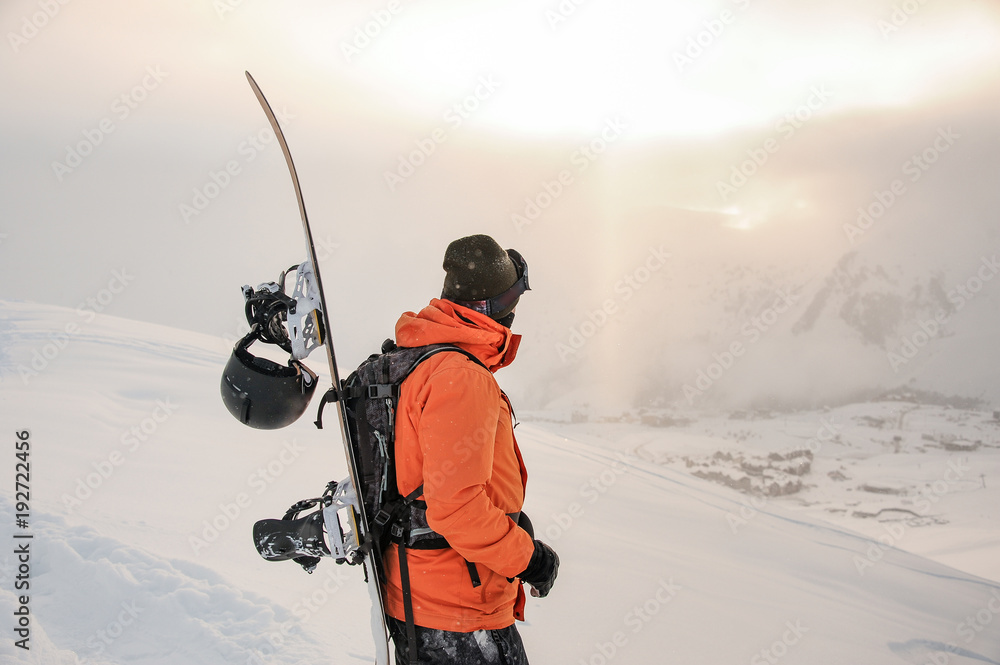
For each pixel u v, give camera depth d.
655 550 6.92
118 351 12.00
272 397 1.64
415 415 1.44
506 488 1.53
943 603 8.79
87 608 2.59
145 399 9.01
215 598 2.74
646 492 11.55
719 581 6.11
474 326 1.53
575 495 9.91
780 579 7.50
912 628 6.75
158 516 3.88
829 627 5.38
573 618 3.92
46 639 2.31
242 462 6.09
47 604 2.58
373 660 2.46
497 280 1.59
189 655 2.35
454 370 1.41
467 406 1.37
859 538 12.26
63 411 6.82
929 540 41.53
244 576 3.13
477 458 1.36
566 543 6.25
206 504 4.41
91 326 14.17
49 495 3.90
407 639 1.49
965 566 34.81
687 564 6.56
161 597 2.67
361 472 1.51
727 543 8.84
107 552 3.01
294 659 2.36
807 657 4.35
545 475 11.36
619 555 6.11
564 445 16.23
